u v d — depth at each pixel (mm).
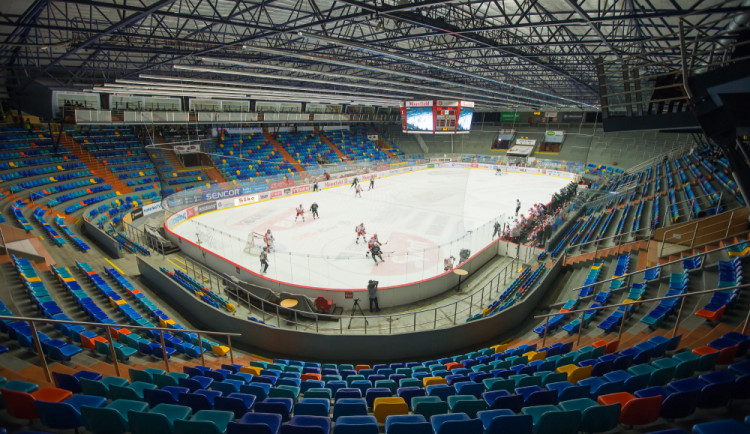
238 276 19391
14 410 5188
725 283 11164
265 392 7238
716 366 7086
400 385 8117
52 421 5117
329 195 37188
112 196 30328
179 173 38125
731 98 8523
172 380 7359
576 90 43562
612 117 13312
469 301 17406
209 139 44281
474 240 23406
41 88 28016
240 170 42281
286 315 16078
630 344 9633
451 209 31750
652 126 11953
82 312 12891
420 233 25234
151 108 33219
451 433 4883
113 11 16203
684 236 15898
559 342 11430
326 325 15320
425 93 40406
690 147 41719
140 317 12758
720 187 21172
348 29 21531
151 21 18016
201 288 16641
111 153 36312
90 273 15875
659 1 14914
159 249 22688
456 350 12992
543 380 7270
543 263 19844
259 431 4703
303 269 19438
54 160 31500
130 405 5695
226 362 11219
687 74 9344
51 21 16703
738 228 14547
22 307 12328
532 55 20906
